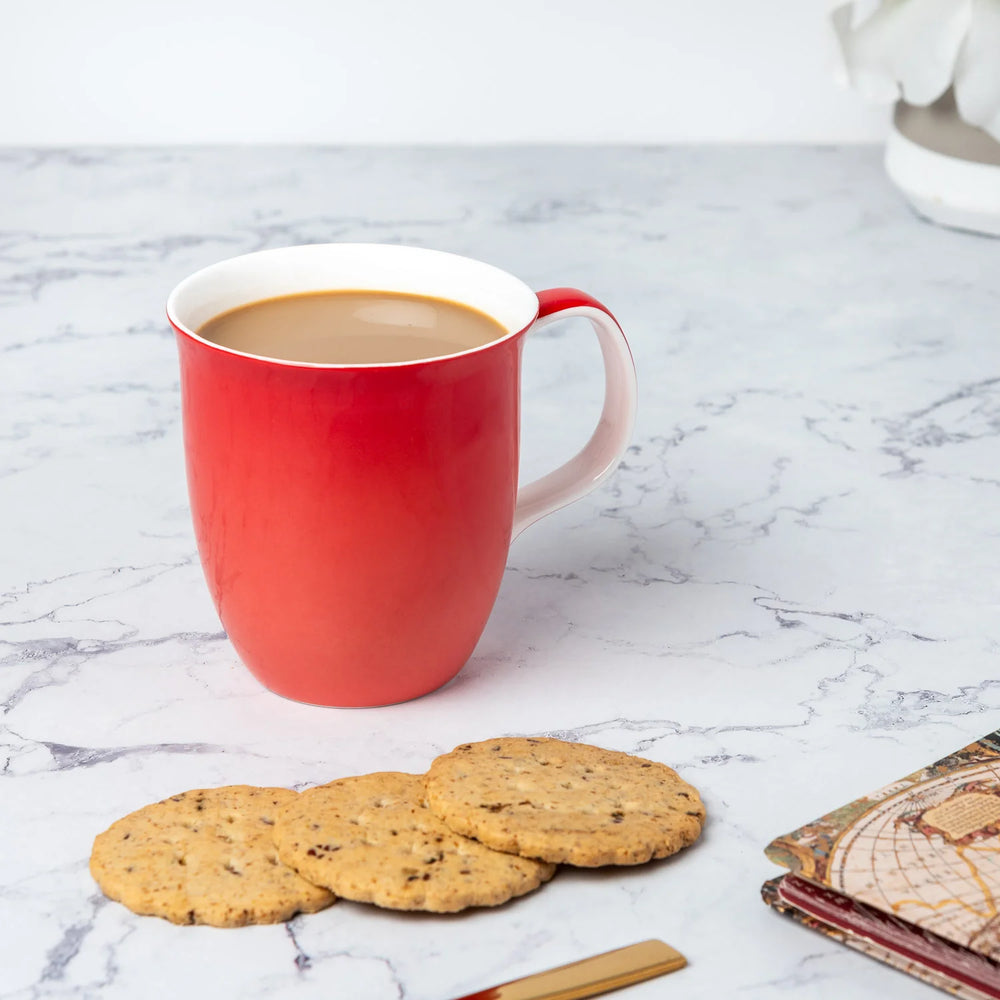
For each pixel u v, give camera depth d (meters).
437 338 0.67
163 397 0.87
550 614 0.73
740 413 0.87
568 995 0.58
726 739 0.67
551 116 1.32
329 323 0.67
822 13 1.28
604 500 0.80
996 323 0.98
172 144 1.30
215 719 0.67
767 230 1.15
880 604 0.74
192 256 1.05
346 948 0.60
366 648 0.66
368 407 0.63
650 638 0.72
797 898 0.60
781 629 0.72
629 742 0.67
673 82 1.31
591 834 0.61
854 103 1.33
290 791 0.64
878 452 0.84
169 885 0.60
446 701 0.68
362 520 0.64
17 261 1.04
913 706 0.69
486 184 1.22
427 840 0.62
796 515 0.79
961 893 0.59
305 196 1.18
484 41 1.28
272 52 1.27
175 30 1.25
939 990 0.59
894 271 1.07
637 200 1.20
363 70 1.28
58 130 1.29
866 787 0.65
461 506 0.65
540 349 0.94
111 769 0.65
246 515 0.64
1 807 0.64
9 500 0.79
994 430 0.86
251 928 0.60
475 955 0.60
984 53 1.00
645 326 0.97
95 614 0.72
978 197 1.10
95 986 0.59
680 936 0.60
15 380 0.88
